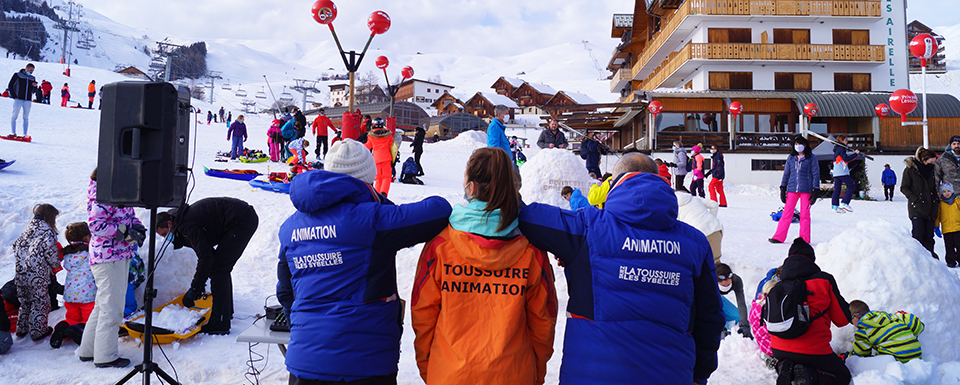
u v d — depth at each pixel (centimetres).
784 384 380
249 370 404
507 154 244
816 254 494
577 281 242
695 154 1672
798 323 373
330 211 252
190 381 388
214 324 480
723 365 440
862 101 2647
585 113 2936
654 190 240
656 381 229
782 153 2578
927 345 423
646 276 235
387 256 250
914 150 2591
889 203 1733
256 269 696
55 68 5953
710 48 3050
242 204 503
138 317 472
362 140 1206
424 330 247
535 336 251
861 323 418
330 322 242
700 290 247
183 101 361
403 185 1287
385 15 1125
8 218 723
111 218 409
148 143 338
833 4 3048
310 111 6372
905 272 440
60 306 530
